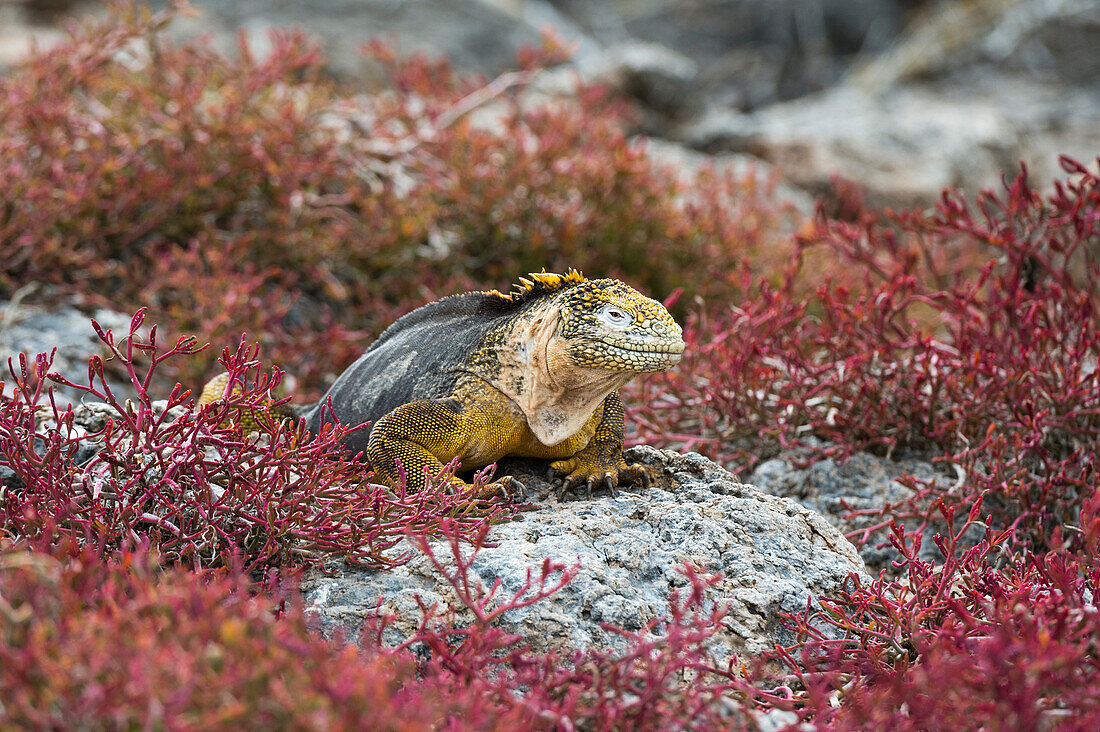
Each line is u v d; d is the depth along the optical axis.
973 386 10.30
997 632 5.88
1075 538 8.88
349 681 4.51
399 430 7.62
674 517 7.48
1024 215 11.47
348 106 16.80
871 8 43.88
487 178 15.52
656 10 44.91
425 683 5.52
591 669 5.86
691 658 6.04
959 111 29.89
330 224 15.37
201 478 6.71
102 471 7.00
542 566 6.39
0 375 11.15
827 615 7.00
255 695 4.41
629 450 8.49
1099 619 5.66
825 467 10.23
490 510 7.29
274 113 16.30
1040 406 10.23
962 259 15.73
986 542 7.55
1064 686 5.27
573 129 16.92
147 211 14.34
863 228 14.14
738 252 16.05
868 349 10.72
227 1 30.41
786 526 7.64
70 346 12.06
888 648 6.62
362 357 9.19
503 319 8.01
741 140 26.05
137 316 6.76
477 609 5.87
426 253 15.12
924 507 9.67
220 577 6.24
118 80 15.81
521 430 7.87
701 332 11.67
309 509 6.85
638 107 27.11
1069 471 9.91
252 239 14.02
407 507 6.85
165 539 6.83
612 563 7.00
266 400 7.20
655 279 15.76
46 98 14.59
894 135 26.31
